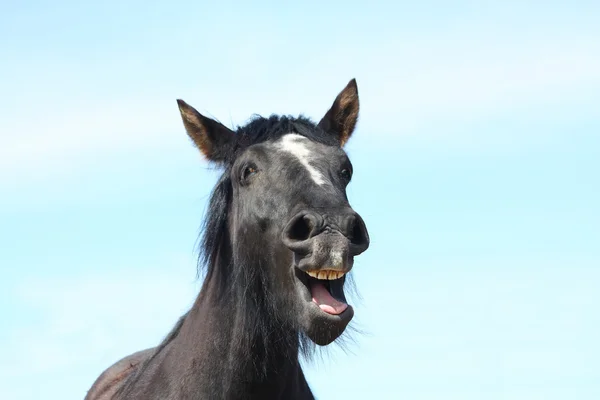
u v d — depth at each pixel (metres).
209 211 8.05
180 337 7.98
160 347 8.48
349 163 7.79
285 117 8.07
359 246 6.72
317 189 7.06
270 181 7.39
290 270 7.12
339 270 6.57
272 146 7.66
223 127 8.32
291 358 7.55
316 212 6.77
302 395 7.92
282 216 7.18
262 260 7.42
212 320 7.61
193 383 7.53
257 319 7.44
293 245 6.77
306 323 6.88
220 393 7.45
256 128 8.02
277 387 7.55
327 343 6.84
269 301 7.42
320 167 7.38
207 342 7.57
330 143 7.89
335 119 8.72
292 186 7.21
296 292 7.06
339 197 7.01
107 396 9.24
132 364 9.98
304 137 7.82
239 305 7.48
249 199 7.50
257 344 7.43
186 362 7.66
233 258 7.64
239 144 7.97
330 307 6.81
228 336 7.49
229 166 7.99
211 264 7.93
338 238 6.59
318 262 6.57
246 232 7.48
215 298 7.67
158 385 7.83
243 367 7.45
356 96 8.79
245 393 7.48
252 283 7.48
